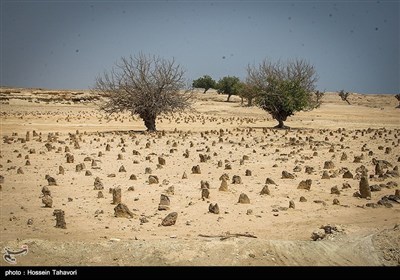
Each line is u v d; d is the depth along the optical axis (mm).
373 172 18000
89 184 15352
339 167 19141
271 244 9008
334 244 9203
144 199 13219
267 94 38344
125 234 10000
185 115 56969
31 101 72812
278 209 12062
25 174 17219
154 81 34531
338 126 42375
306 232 10211
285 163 20203
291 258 8648
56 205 12578
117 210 11398
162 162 19750
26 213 11719
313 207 12336
